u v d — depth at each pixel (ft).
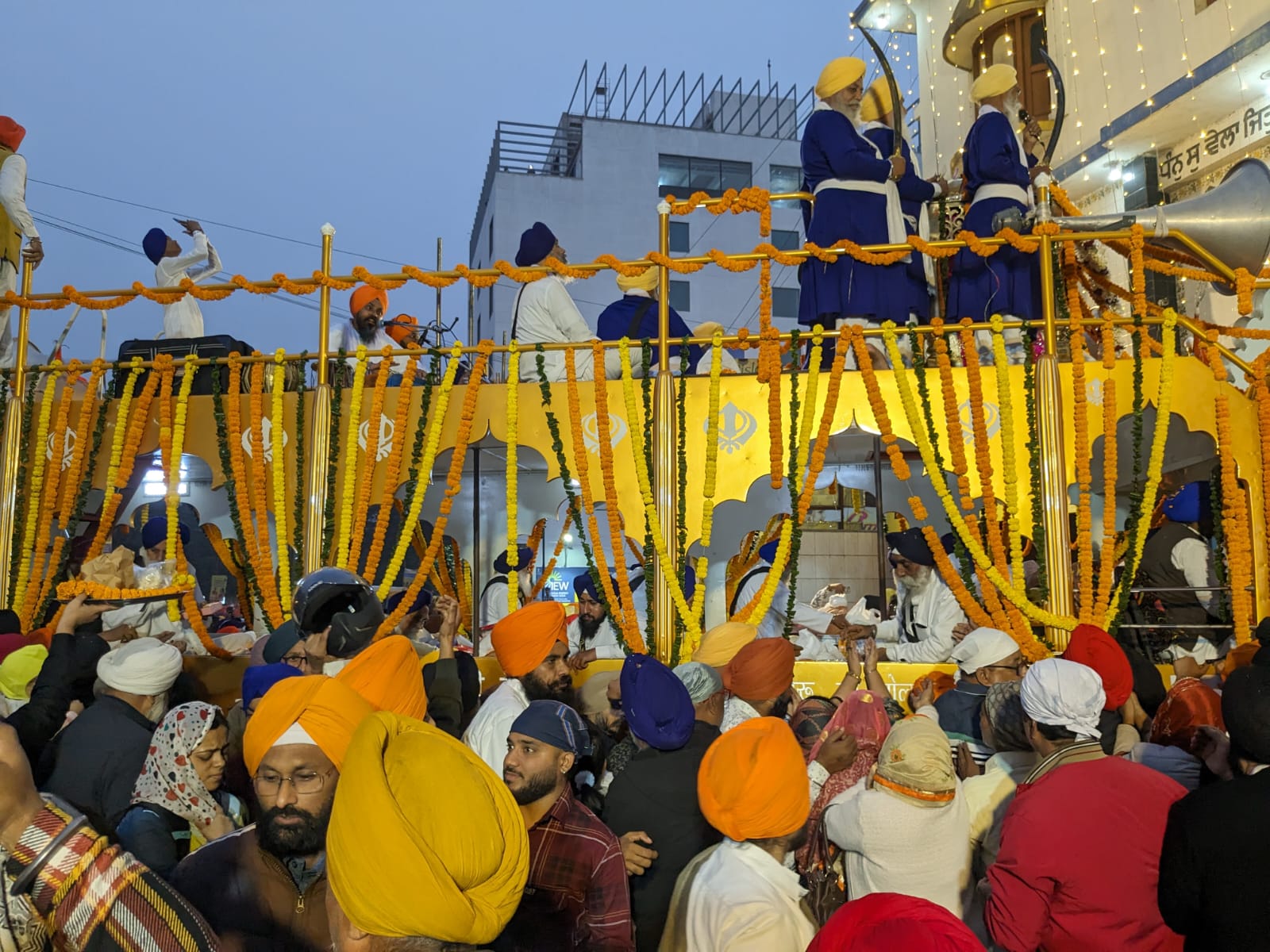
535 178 121.08
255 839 7.89
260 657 19.57
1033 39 49.11
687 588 24.71
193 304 28.02
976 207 24.81
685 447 22.16
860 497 33.50
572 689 19.16
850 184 24.17
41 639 19.07
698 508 21.91
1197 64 40.01
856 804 10.55
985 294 23.68
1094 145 45.47
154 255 28.50
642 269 22.84
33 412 24.27
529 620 14.42
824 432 21.59
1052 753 10.84
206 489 28.58
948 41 51.80
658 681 11.76
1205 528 23.71
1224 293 24.31
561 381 24.09
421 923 4.81
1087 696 10.66
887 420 21.39
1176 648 22.00
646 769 11.53
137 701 12.57
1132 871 9.37
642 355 22.66
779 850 9.30
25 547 23.24
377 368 27.27
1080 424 20.90
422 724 5.88
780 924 8.34
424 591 22.15
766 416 21.94
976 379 21.35
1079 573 21.08
